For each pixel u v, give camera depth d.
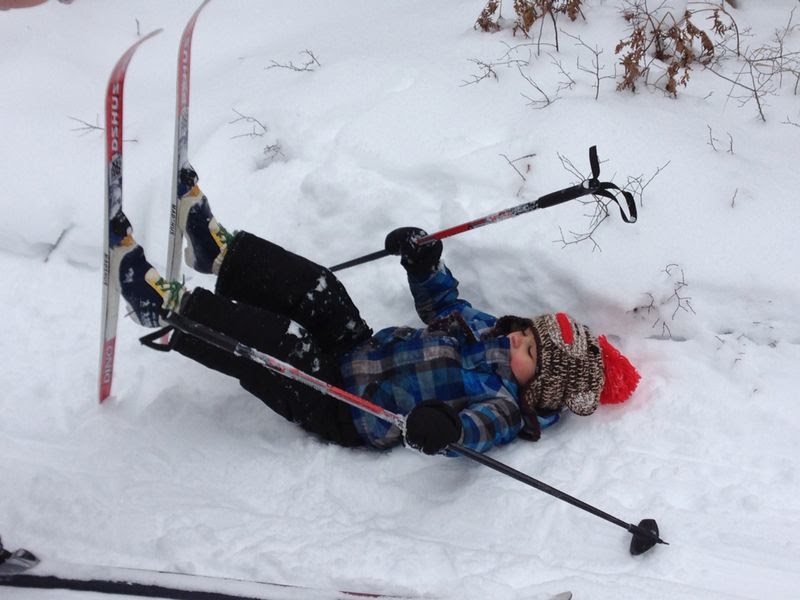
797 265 3.42
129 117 4.41
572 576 2.62
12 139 4.16
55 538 2.78
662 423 3.21
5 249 3.91
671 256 3.48
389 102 4.09
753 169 3.71
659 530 2.80
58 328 3.65
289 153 4.05
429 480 3.07
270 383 3.03
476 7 4.79
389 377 3.15
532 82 4.07
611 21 4.48
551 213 3.62
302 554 2.70
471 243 3.64
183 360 3.55
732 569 2.67
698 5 4.68
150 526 2.81
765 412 3.18
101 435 3.22
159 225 3.87
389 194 3.77
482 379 3.15
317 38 4.82
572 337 3.11
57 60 4.66
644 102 4.02
